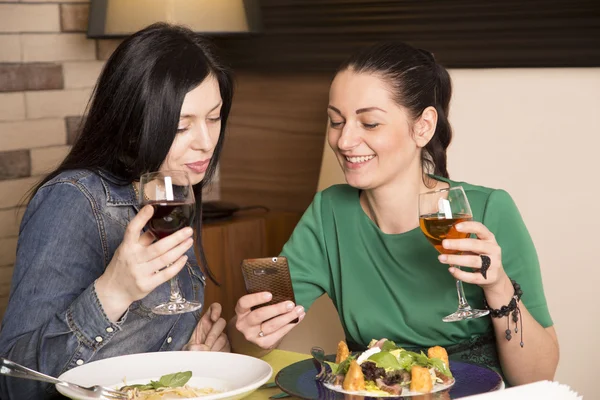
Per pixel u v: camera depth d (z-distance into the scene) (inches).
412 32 104.9
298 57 118.8
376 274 67.9
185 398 47.2
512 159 86.0
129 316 60.4
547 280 82.6
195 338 65.1
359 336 68.5
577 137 82.5
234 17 109.2
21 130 117.5
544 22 91.8
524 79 86.4
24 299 55.4
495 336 64.7
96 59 125.4
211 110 60.0
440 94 68.5
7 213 117.3
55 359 52.9
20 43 116.4
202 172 60.9
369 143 64.0
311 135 120.0
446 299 65.1
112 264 51.1
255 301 57.3
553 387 40.3
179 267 50.3
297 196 123.1
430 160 70.9
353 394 48.4
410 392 48.8
